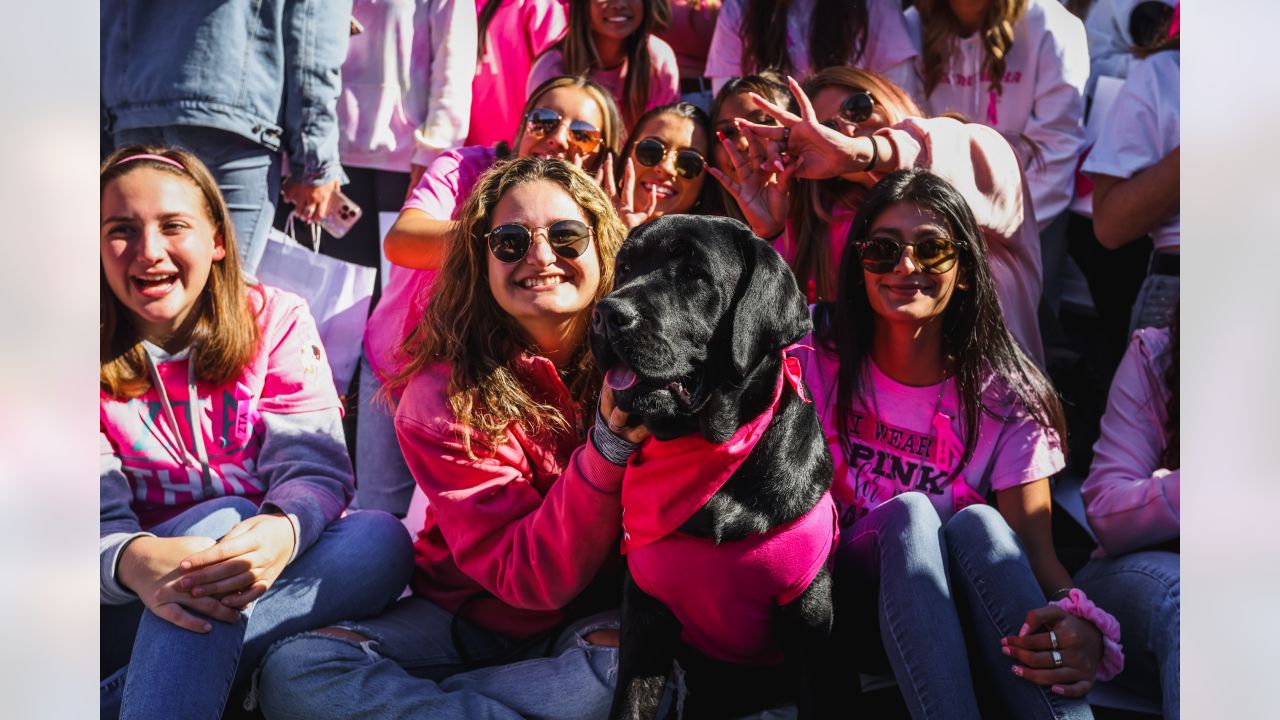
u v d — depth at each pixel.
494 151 3.09
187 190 2.50
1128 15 3.43
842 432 2.45
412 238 2.77
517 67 3.39
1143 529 2.64
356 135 3.16
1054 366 3.08
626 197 2.81
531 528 2.16
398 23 3.13
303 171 3.02
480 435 2.29
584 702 2.14
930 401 2.44
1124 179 3.06
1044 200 3.21
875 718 2.30
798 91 2.73
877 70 3.26
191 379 2.54
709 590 1.95
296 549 2.27
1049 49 3.17
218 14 2.86
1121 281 3.28
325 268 3.01
